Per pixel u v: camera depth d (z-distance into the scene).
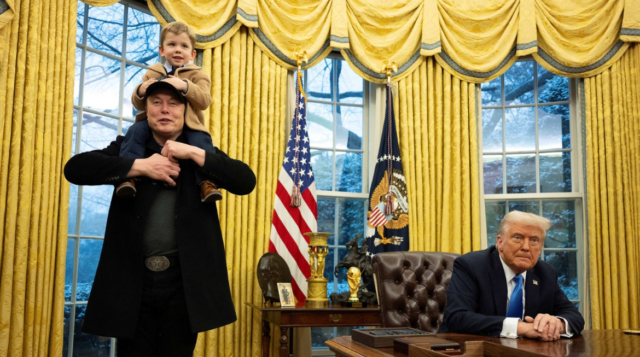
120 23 4.25
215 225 1.86
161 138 1.94
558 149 5.35
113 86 4.16
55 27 3.43
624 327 4.68
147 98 1.89
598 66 5.06
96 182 1.72
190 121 2.04
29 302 3.12
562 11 5.16
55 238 3.33
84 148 3.91
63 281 3.36
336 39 4.91
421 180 4.96
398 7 5.12
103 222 4.03
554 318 1.97
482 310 2.43
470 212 5.01
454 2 5.18
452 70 5.14
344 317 3.94
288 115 4.88
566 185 5.30
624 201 4.86
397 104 5.08
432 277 3.22
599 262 4.84
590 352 1.56
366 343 1.82
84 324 1.68
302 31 4.86
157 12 4.20
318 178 5.21
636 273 4.76
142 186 1.79
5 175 3.08
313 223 4.66
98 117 4.02
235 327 4.27
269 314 4.07
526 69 5.48
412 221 4.88
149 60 4.48
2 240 3.05
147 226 1.76
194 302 1.69
